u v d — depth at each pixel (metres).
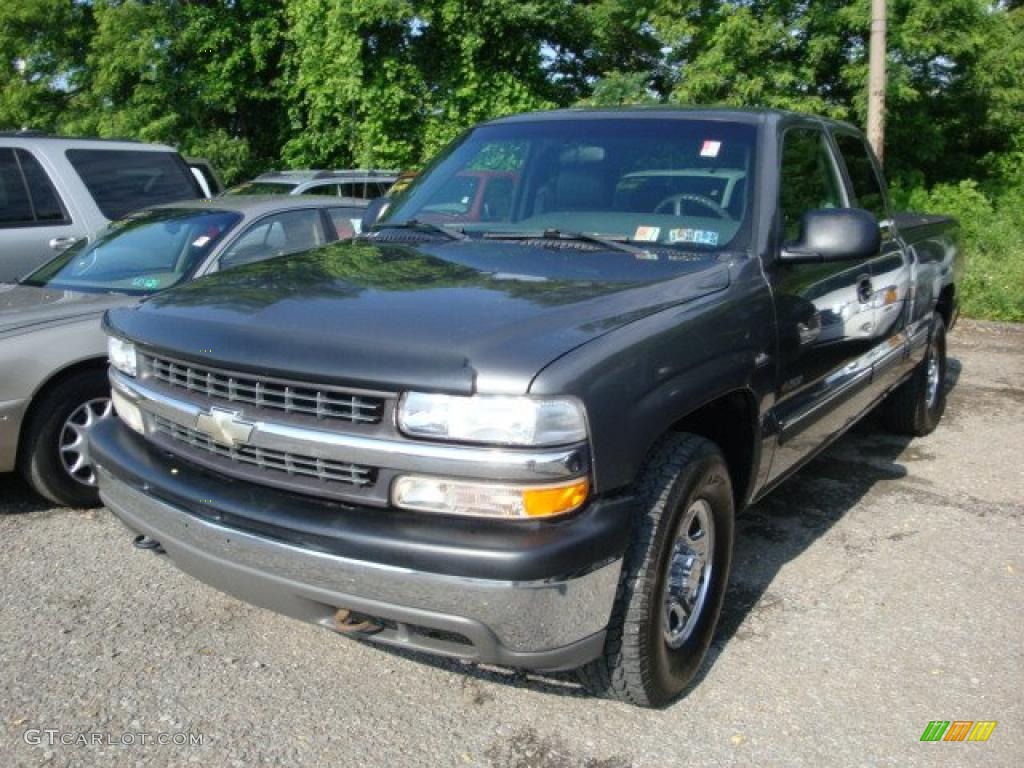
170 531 3.04
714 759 2.97
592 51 18.53
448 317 2.82
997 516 5.04
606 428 2.65
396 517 2.65
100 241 6.14
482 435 2.54
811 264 3.80
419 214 4.33
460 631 2.59
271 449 2.80
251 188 13.63
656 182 3.95
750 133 3.99
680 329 3.01
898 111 16.42
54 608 3.90
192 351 2.94
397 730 3.11
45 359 4.74
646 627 2.92
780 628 3.80
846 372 4.48
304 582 2.73
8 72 20.31
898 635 3.75
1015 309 10.80
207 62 19.67
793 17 15.52
